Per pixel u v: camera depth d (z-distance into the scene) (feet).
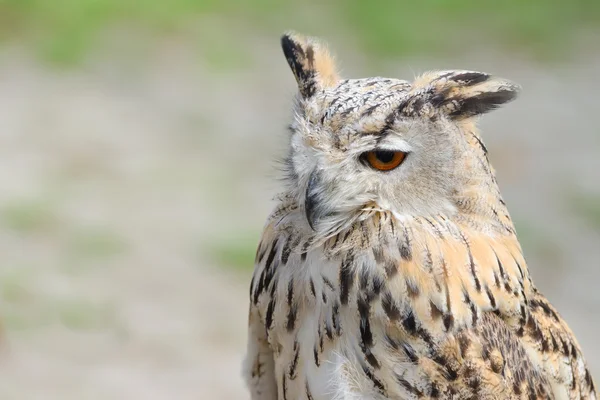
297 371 21.21
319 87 21.09
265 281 21.62
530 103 65.16
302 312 20.94
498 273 20.39
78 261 45.16
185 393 37.47
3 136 55.42
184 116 60.29
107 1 72.49
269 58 69.00
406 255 19.97
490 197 20.56
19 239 46.42
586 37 75.46
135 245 46.75
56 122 57.62
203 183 52.65
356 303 20.20
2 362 38.40
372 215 20.36
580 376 22.33
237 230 48.42
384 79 21.29
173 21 72.33
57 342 39.78
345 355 20.43
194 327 41.50
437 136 20.07
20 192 50.14
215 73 66.13
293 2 78.79
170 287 44.01
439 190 20.20
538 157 58.18
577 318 44.47
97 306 42.06
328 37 72.59
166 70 65.82
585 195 54.34
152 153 55.36
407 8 78.43
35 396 36.60
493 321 20.40
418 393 20.27
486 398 20.26
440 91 20.12
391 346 20.16
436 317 19.92
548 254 49.06
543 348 21.33
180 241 47.37
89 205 49.67
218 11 75.41
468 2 79.82
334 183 20.39
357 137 20.18
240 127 59.41
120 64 65.98
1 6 69.51
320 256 20.54
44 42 67.46
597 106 65.26
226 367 39.29
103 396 36.88
